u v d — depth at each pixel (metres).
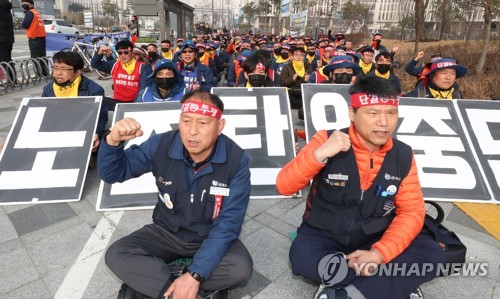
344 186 1.94
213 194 1.88
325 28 37.66
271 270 2.37
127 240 1.92
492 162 3.55
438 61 4.17
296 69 6.66
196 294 1.73
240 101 3.93
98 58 5.96
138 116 3.78
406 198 1.94
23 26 8.81
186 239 1.97
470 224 3.02
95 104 3.75
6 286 2.15
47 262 2.38
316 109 3.99
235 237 1.89
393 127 1.79
